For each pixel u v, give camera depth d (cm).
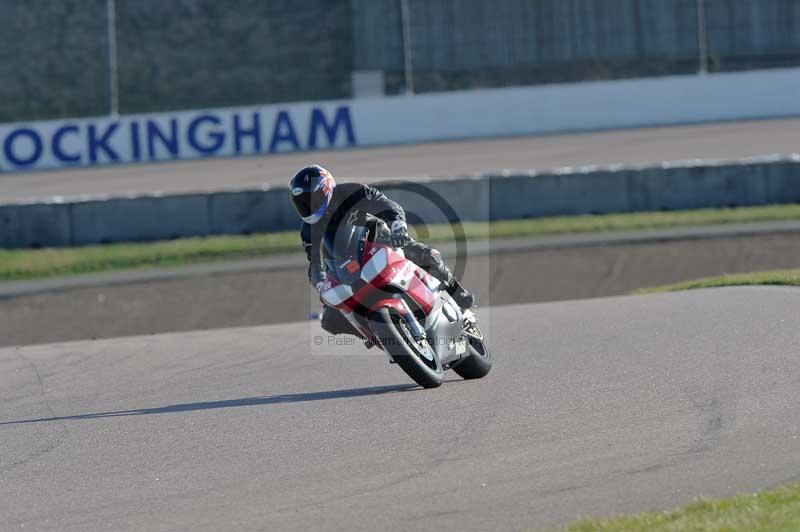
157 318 5259
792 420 1825
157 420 2292
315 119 10306
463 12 11494
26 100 11581
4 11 11819
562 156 8675
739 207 6844
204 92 11669
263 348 3284
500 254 5959
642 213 6838
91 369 3130
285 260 6188
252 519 1547
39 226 6869
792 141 8469
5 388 2922
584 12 11412
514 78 11462
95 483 1811
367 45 11606
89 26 11806
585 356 2614
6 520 1639
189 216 6956
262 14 11925
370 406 2241
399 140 10344
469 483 1639
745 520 1324
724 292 3372
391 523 1488
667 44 11281
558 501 1531
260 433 2075
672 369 2333
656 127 9962
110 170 9819
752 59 11081
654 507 1473
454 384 2428
